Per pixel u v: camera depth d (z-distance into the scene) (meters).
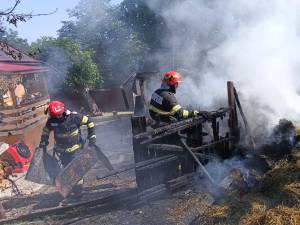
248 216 3.96
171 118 5.54
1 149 8.71
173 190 5.39
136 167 5.21
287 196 3.94
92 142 5.89
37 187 7.03
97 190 6.33
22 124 10.19
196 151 5.67
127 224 4.78
